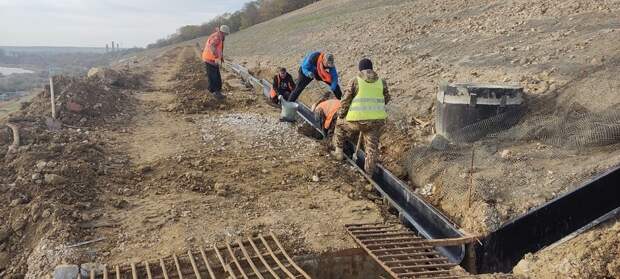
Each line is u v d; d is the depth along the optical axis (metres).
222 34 11.63
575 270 4.15
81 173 6.46
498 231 4.92
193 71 21.42
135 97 13.19
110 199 6.05
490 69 8.66
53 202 5.58
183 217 5.63
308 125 9.12
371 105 6.71
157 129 9.43
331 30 21.28
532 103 6.80
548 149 5.99
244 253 4.98
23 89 39.72
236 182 6.70
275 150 8.07
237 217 5.71
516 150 6.13
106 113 10.34
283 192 6.44
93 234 5.21
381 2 26.44
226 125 9.55
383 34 15.62
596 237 4.39
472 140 6.59
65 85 10.88
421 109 8.25
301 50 19.41
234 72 18.94
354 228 5.52
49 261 4.75
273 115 10.40
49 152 7.02
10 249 5.17
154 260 4.81
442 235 5.37
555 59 8.09
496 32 11.05
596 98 6.32
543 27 10.18
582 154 5.70
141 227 5.39
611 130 5.61
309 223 5.61
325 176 6.99
